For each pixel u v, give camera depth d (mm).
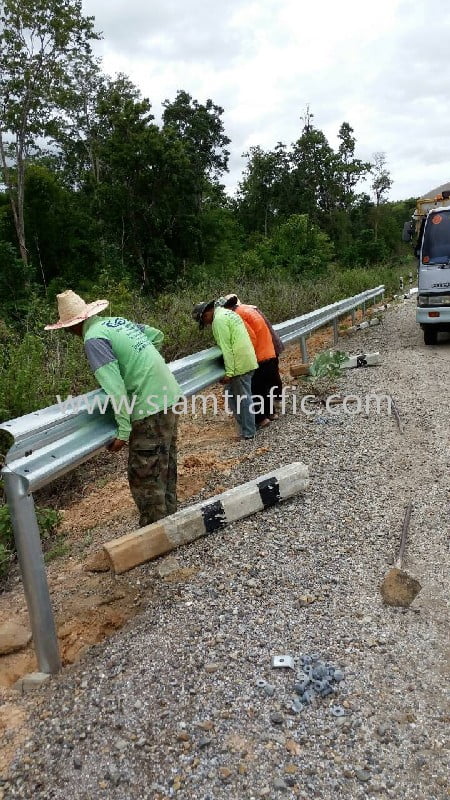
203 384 5977
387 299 22438
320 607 3441
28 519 2943
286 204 54344
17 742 2680
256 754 2482
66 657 3266
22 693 3035
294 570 3795
